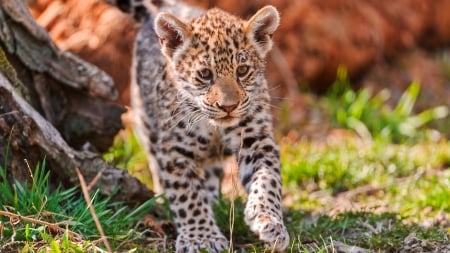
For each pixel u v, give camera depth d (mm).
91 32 15352
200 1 15781
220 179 11469
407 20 19000
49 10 15312
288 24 17359
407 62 18703
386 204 11859
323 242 9438
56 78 11180
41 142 9805
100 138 11609
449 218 10875
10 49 10727
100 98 11492
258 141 10148
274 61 17172
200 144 10352
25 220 8805
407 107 16719
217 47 9766
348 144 14945
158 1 12180
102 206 9508
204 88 9828
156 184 12414
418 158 14164
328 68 17688
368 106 16547
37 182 9617
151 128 12016
